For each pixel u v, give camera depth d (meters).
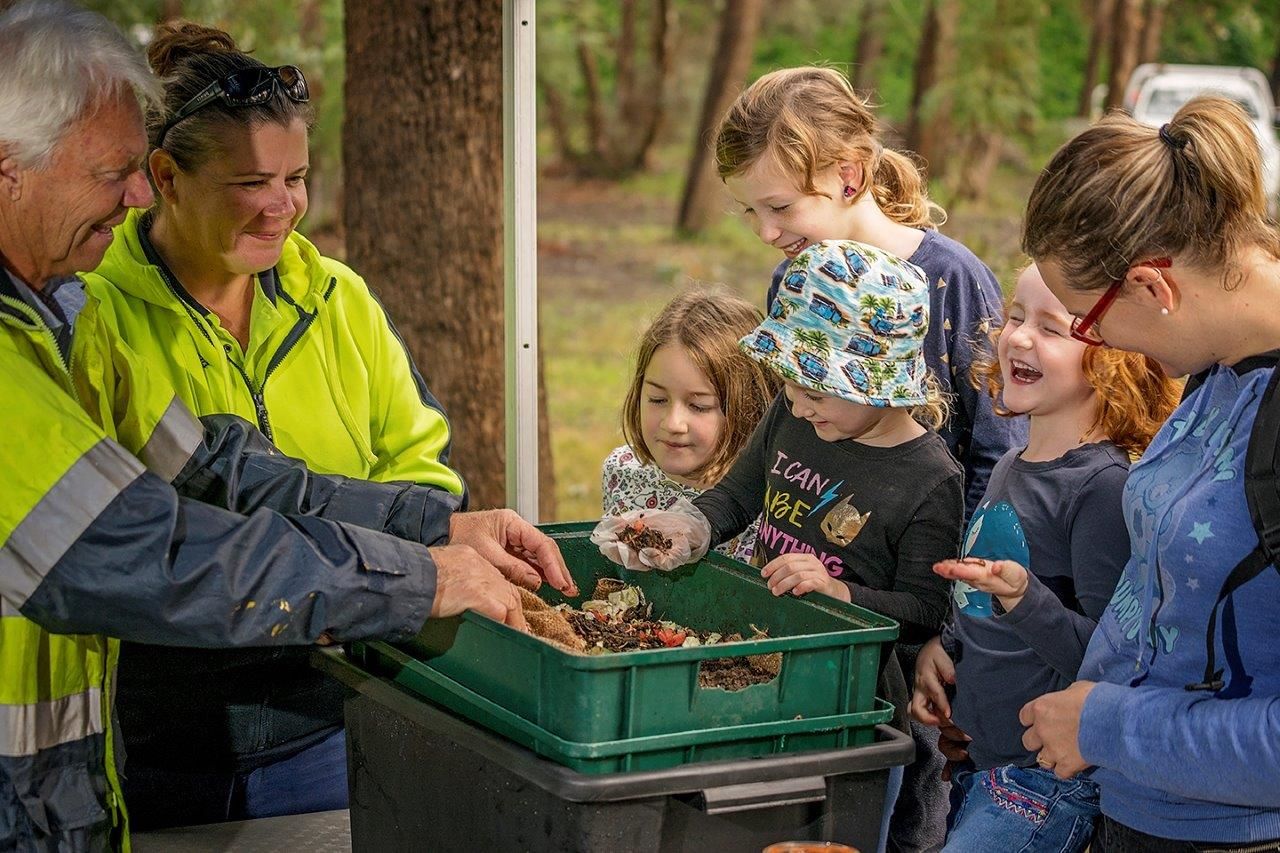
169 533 1.68
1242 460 1.58
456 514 2.22
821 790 1.66
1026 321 2.11
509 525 2.21
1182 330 1.62
